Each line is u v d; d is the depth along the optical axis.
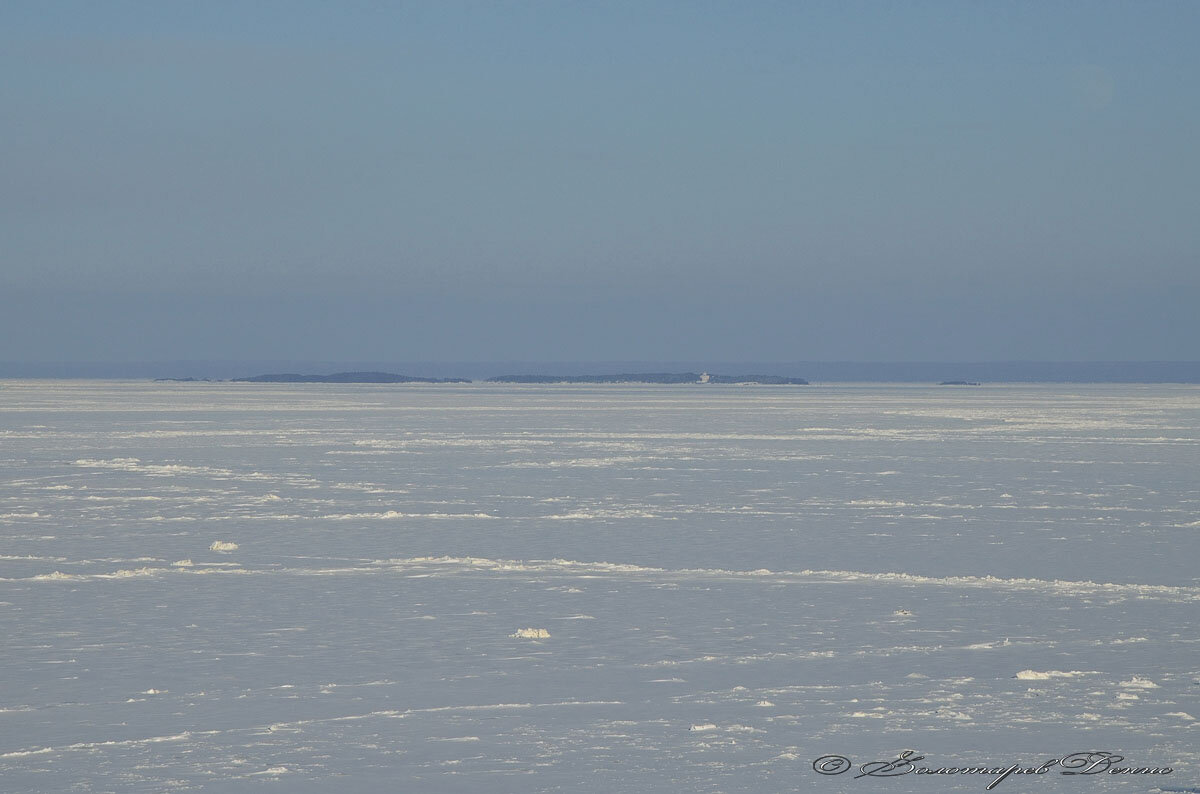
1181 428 168.00
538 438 141.75
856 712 28.48
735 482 87.62
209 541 57.22
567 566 50.25
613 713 28.44
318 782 23.72
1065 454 116.56
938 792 23.30
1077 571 49.47
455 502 74.25
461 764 24.72
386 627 38.06
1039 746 25.95
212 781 23.77
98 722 27.69
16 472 94.00
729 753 25.48
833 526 63.28
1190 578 47.75
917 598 43.19
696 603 42.12
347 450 119.94
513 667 32.94
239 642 35.91
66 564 50.34
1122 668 32.81
